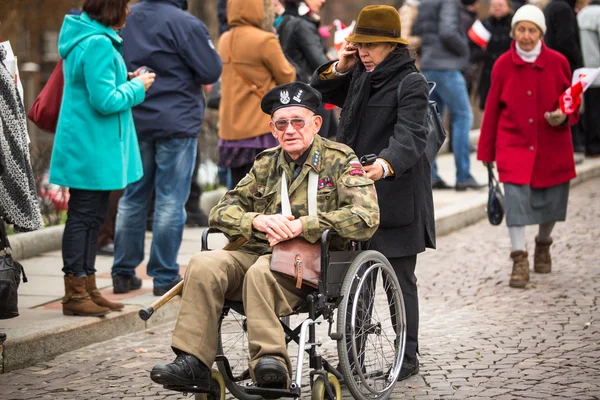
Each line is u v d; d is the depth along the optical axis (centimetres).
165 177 1723
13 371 1396
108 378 1361
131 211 1733
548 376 1317
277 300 1120
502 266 2078
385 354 1285
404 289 1325
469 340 1516
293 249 1136
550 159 1884
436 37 2772
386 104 1277
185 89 1727
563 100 1838
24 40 4612
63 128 1542
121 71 1563
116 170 1548
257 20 1964
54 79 1608
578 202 2761
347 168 1172
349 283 1140
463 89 2786
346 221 1130
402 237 1298
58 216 2358
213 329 1115
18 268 1302
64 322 1514
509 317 1653
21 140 1351
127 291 1756
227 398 1277
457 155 2836
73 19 1548
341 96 1378
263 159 1209
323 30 2553
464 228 2558
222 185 2838
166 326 1664
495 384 1288
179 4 1750
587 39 3036
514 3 3444
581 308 1695
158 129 1703
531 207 1886
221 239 2302
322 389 1123
